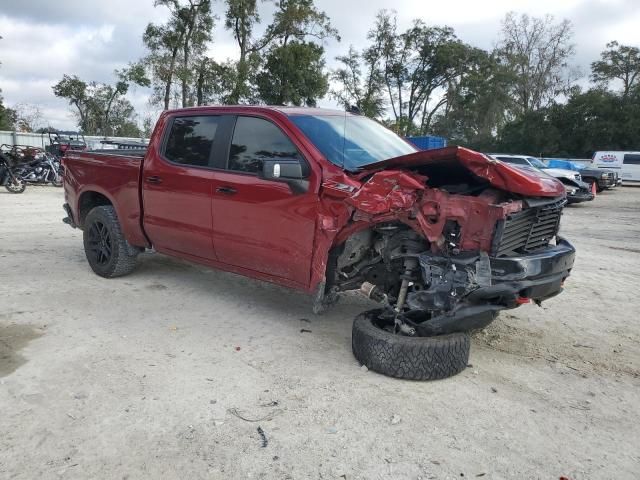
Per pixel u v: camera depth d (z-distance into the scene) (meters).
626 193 25.55
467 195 3.73
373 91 50.88
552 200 3.72
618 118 46.81
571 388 3.78
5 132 26.44
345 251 4.07
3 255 7.00
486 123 55.09
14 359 3.87
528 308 5.61
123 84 49.69
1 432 2.95
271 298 5.62
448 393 3.59
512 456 2.92
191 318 4.91
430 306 3.52
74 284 5.80
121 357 3.98
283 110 4.55
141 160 5.46
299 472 2.72
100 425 3.06
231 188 4.56
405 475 2.72
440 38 53.88
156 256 7.20
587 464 2.87
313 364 3.99
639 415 3.43
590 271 7.52
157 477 2.64
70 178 6.41
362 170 4.00
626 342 4.72
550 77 55.59
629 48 55.16
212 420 3.16
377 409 3.35
